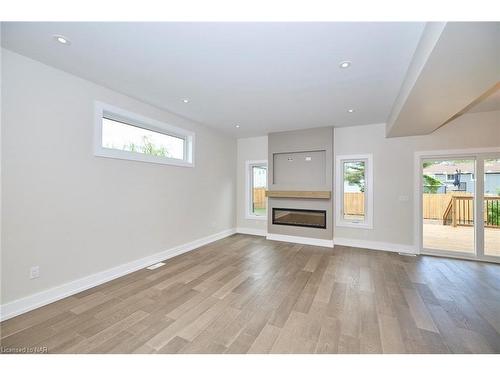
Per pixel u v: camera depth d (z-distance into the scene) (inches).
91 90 107.0
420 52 74.0
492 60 66.9
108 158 114.8
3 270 80.6
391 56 84.4
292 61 88.7
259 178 228.2
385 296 98.6
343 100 128.3
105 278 112.6
